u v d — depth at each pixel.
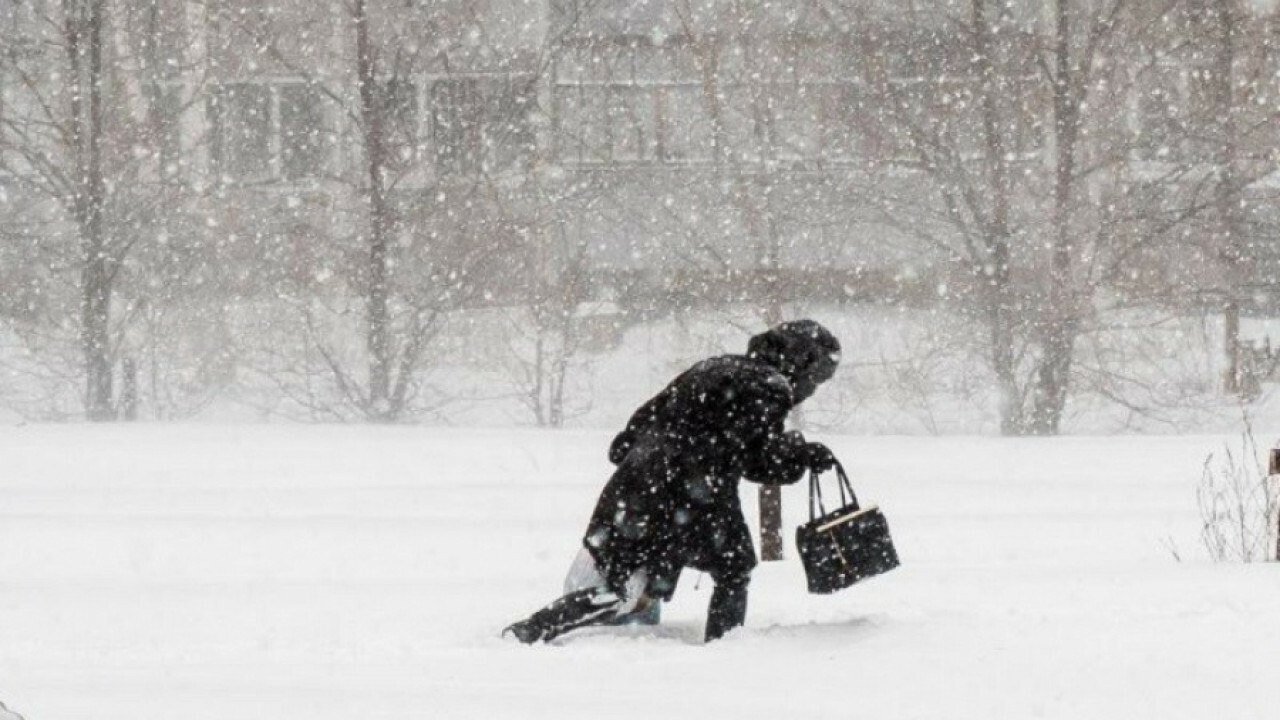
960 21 60.84
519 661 12.59
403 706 10.05
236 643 13.82
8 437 38.12
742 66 62.91
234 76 64.00
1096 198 61.56
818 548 14.28
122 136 62.81
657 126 64.56
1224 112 60.97
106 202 62.38
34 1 63.69
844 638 13.11
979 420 61.50
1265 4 62.06
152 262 63.03
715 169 62.84
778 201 62.44
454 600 16.80
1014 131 61.44
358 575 19.91
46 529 23.06
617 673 11.95
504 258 62.03
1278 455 18.98
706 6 63.06
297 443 37.25
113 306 63.56
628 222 63.81
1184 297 60.44
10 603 16.39
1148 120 61.75
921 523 24.27
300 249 62.41
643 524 14.12
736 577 14.19
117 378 64.69
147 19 64.00
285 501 27.80
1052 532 22.92
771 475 14.24
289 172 64.44
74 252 62.84
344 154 63.75
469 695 10.65
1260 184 61.94
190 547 22.00
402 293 61.53
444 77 63.09
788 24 62.34
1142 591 15.12
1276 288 60.69
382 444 37.31
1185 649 12.03
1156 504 26.66
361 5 61.75
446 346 62.88
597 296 63.88
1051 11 61.78
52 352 63.34
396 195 62.09
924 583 17.03
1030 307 60.25
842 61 62.06
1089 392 62.28
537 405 60.78
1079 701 10.59
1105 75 60.75
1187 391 61.03
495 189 61.72
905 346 60.78
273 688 10.90
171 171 63.22
